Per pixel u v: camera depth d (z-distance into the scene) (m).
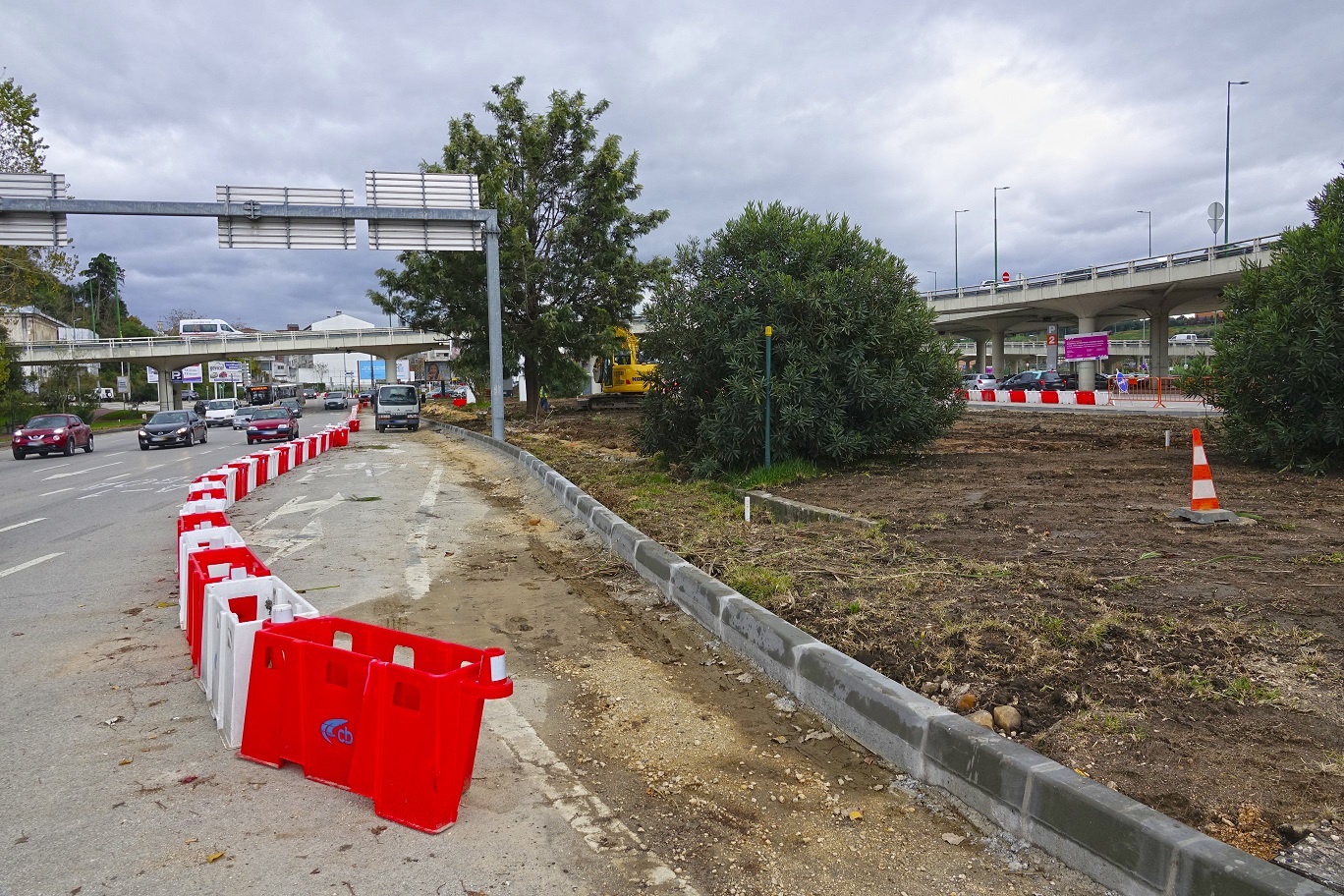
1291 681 4.04
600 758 4.13
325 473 18.33
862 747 4.17
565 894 2.99
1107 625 4.81
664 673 5.35
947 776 3.62
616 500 11.23
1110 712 3.88
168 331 115.88
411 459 21.91
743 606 5.57
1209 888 2.58
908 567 6.49
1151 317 49.75
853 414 12.63
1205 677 4.13
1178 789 3.22
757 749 4.21
